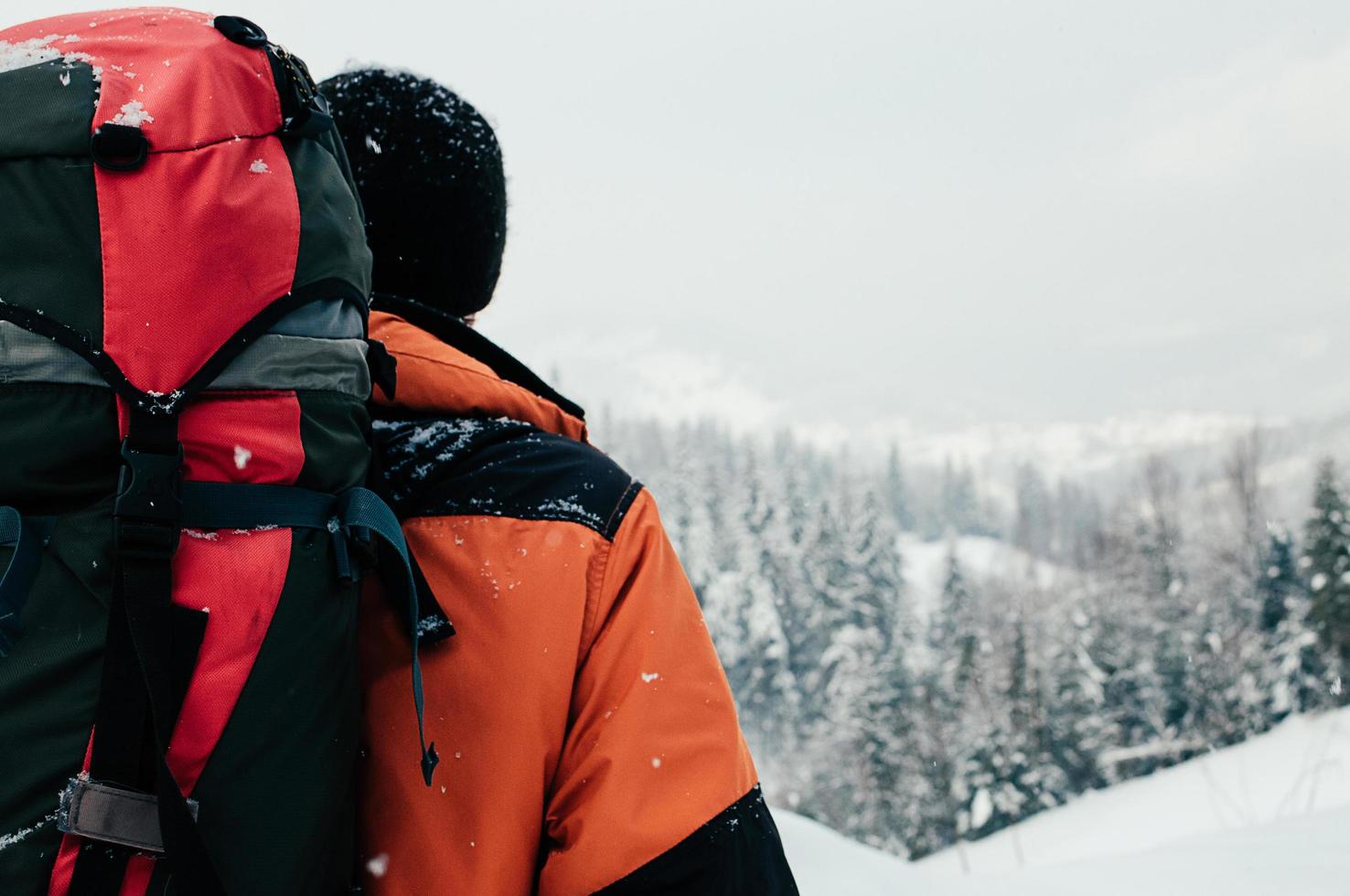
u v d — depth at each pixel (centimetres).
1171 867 523
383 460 102
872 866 439
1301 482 5388
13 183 78
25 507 79
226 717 76
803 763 4100
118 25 88
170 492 76
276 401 82
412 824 91
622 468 105
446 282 120
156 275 78
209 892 71
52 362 77
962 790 3300
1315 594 3541
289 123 87
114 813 72
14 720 73
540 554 95
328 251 86
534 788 92
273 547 80
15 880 72
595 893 89
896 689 4044
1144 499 5303
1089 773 3669
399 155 116
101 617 75
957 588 5394
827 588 5616
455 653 93
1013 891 463
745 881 91
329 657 83
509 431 104
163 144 80
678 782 92
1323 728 3047
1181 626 3809
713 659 99
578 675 95
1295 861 508
